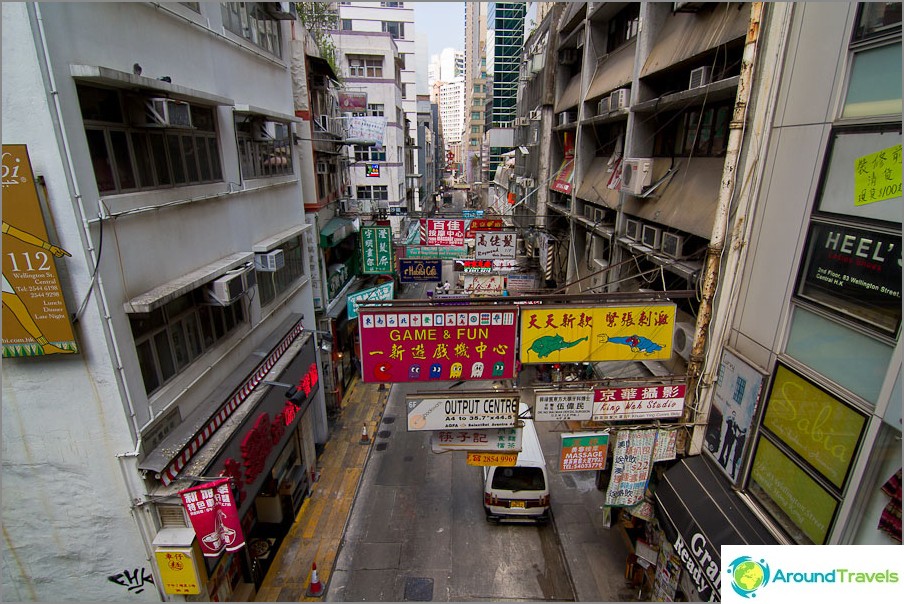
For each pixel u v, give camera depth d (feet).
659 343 20.42
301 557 30.27
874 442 13.28
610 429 21.98
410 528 32.91
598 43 45.96
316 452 42.06
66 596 20.59
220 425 22.95
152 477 18.85
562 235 55.88
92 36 16.12
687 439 23.16
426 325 19.77
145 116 18.53
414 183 126.41
